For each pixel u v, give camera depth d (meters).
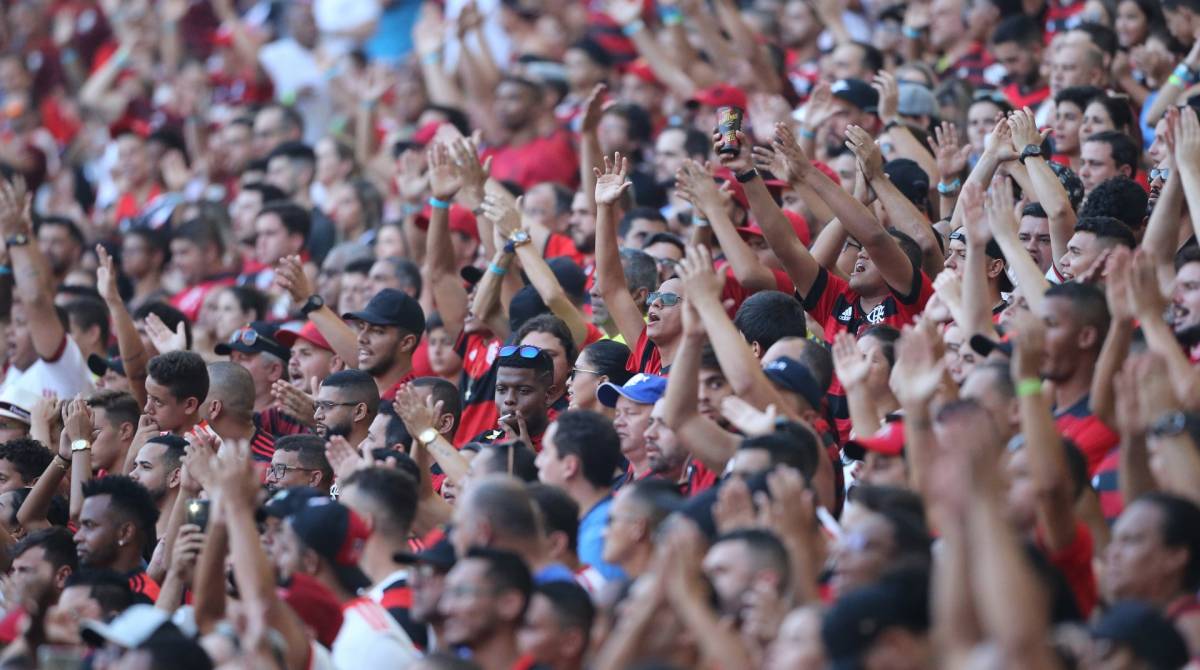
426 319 39.03
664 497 23.23
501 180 46.09
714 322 25.52
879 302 31.66
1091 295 24.58
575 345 33.06
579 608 20.86
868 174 32.94
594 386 30.72
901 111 39.44
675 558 19.52
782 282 33.62
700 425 25.27
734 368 25.25
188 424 34.19
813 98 39.56
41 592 28.25
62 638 25.02
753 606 19.66
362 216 48.94
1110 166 33.44
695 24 48.94
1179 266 27.36
